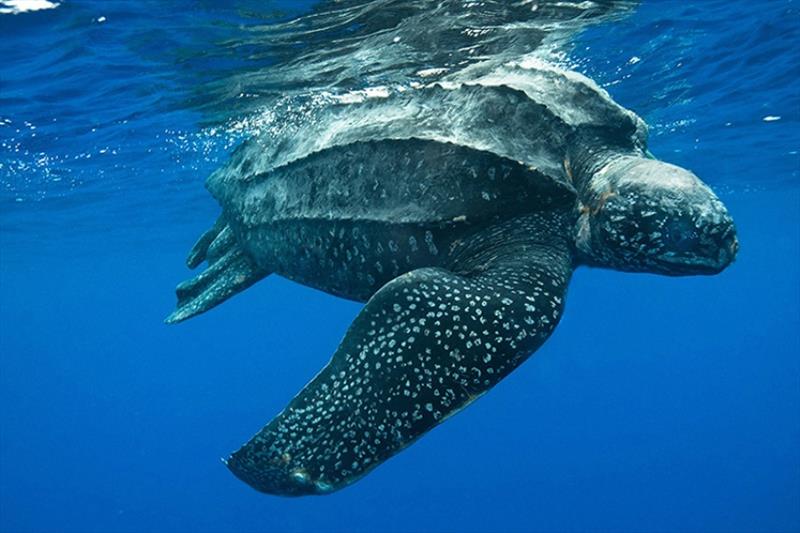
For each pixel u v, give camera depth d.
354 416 3.12
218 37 7.05
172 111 9.88
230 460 3.20
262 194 5.64
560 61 8.61
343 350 3.33
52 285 49.03
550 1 6.70
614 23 7.60
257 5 6.28
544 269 3.83
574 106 4.60
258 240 5.61
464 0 6.43
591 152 4.50
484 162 4.12
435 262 4.22
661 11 7.48
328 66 7.88
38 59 7.62
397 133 4.46
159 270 44.88
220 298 5.82
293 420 3.18
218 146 12.39
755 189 24.48
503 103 4.38
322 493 3.03
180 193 18.53
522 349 3.32
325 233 4.72
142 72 8.15
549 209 4.28
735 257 3.99
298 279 5.25
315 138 5.22
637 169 4.14
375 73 8.09
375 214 4.38
